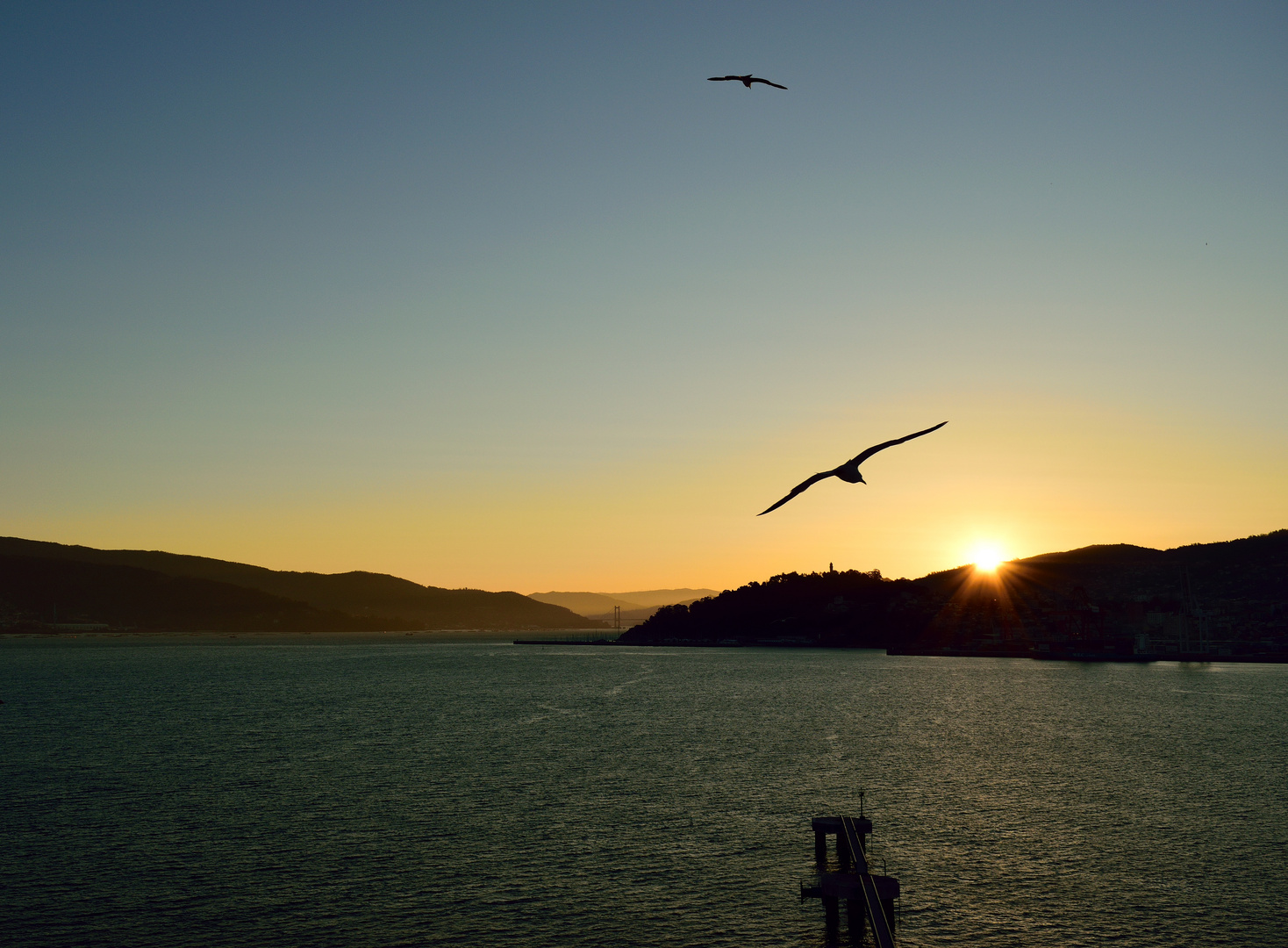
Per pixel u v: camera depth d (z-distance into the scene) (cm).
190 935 4534
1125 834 6284
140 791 7812
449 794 7606
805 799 7369
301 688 19100
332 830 6438
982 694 16838
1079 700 15500
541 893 5122
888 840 6144
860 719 12900
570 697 16688
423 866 5575
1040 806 7106
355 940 4469
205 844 6069
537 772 8631
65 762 9381
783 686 19000
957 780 8119
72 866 5600
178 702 15950
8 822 6688
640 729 11850
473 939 4478
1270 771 8575
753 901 4984
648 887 5206
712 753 9725
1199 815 6794
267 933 4550
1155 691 17388
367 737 11112
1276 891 5147
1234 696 16162
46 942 4450
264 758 9525
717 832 6328
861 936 4491
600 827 6475
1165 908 4897
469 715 13562
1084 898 5053
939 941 4500
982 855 5809
